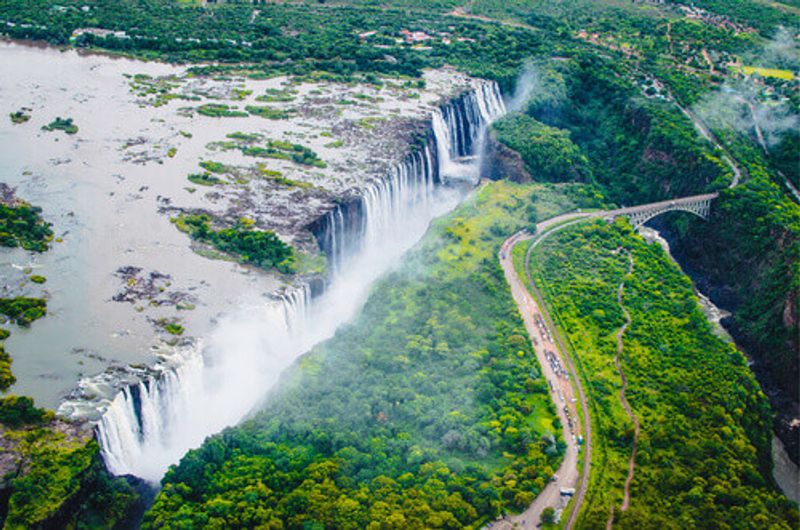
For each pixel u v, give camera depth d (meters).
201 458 156.88
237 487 151.38
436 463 158.00
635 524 150.25
